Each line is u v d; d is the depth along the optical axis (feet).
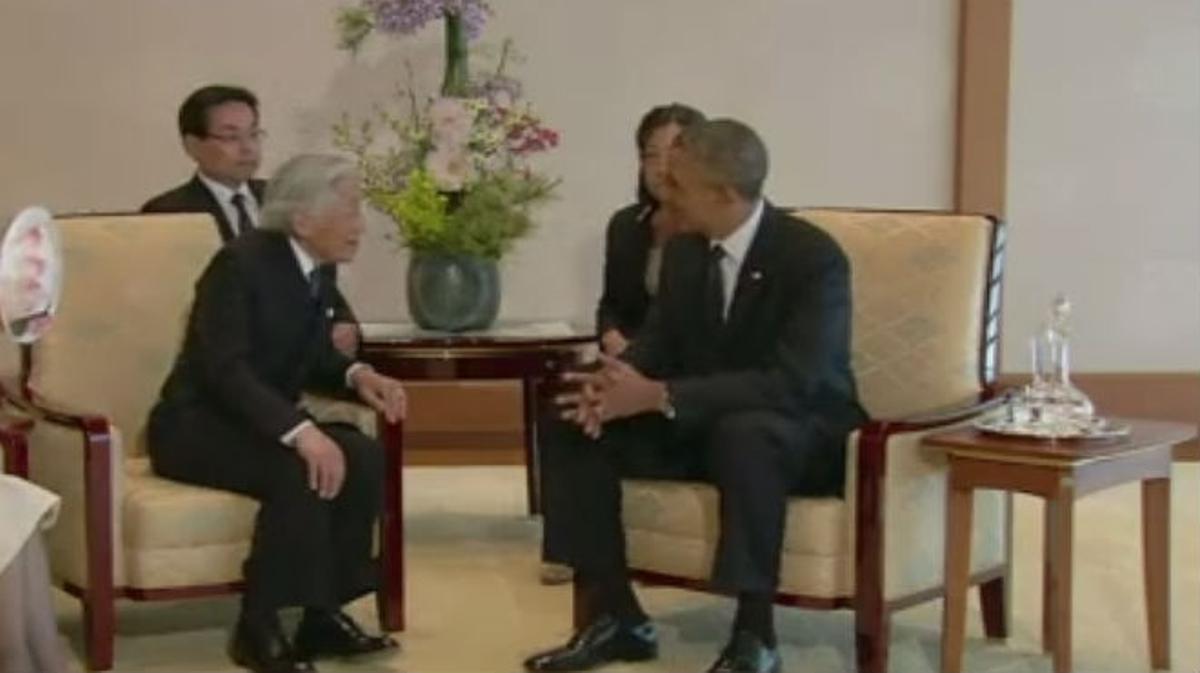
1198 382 19.69
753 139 11.40
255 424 11.35
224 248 11.94
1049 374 12.07
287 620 12.98
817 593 11.11
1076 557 15.11
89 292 12.77
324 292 12.26
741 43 18.97
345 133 17.90
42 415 11.74
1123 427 11.59
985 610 12.64
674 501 11.49
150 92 18.37
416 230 13.97
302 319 11.94
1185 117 19.51
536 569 14.65
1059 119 19.39
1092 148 19.47
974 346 12.39
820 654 12.24
